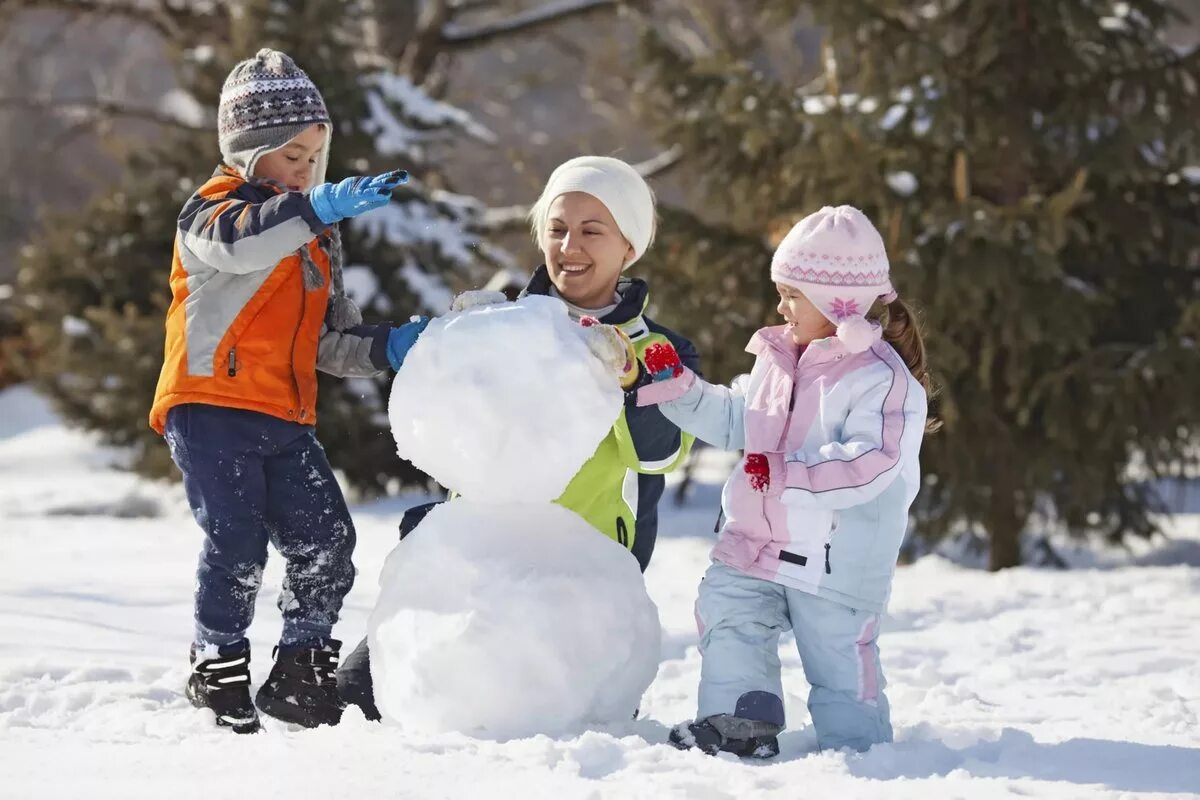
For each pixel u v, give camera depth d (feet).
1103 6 42.14
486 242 66.03
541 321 15.05
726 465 68.95
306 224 16.01
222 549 16.57
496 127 113.60
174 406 16.70
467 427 14.76
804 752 15.75
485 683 14.48
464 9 85.56
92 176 64.03
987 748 15.21
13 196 136.46
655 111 46.78
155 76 138.92
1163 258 44.34
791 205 44.29
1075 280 41.81
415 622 14.78
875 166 41.04
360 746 13.92
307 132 17.54
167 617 25.53
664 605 29.71
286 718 16.72
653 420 16.47
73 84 144.87
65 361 58.29
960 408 42.04
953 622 28.84
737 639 15.70
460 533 15.03
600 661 14.85
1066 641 26.17
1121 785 13.73
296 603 17.17
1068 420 41.83
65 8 80.94
